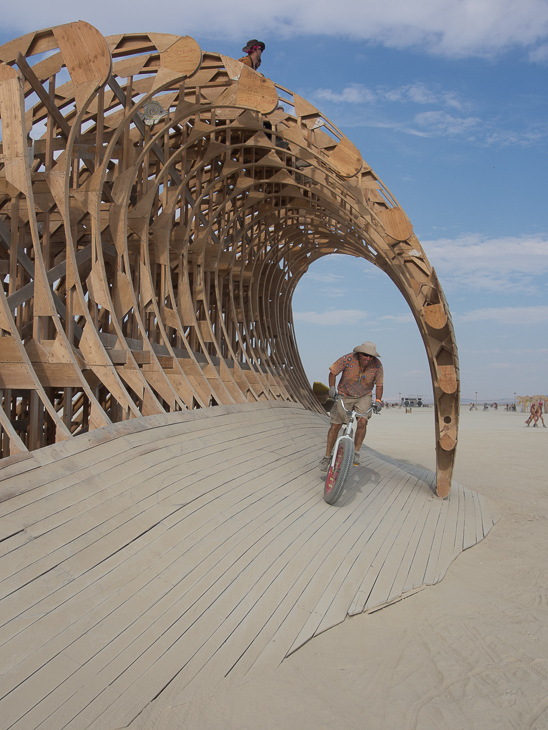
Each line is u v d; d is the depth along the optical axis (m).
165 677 2.67
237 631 3.16
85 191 6.29
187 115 7.03
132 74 6.71
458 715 2.73
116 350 6.51
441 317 6.63
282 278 16.66
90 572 3.13
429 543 5.37
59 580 2.96
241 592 3.50
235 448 6.25
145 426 5.41
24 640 2.50
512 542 6.00
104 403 8.81
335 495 5.32
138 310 7.34
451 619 3.90
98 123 6.44
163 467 4.76
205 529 4.07
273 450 6.91
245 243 12.54
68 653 2.54
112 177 7.91
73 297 6.03
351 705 2.78
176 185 8.85
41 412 7.16
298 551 4.25
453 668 3.21
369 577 4.25
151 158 8.85
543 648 3.50
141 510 3.95
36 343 5.57
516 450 15.46
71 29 5.46
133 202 8.30
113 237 7.05
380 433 23.16
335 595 3.87
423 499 6.97
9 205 7.82
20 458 3.78
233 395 9.29
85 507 3.67
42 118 7.08
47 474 3.80
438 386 6.99
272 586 3.69
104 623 2.81
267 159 8.64
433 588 4.48
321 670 3.09
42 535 3.21
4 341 4.70
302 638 3.33
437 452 7.16
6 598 2.68
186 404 7.37
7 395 7.07
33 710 2.21
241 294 12.73
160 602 3.13
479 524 6.50
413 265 6.84
